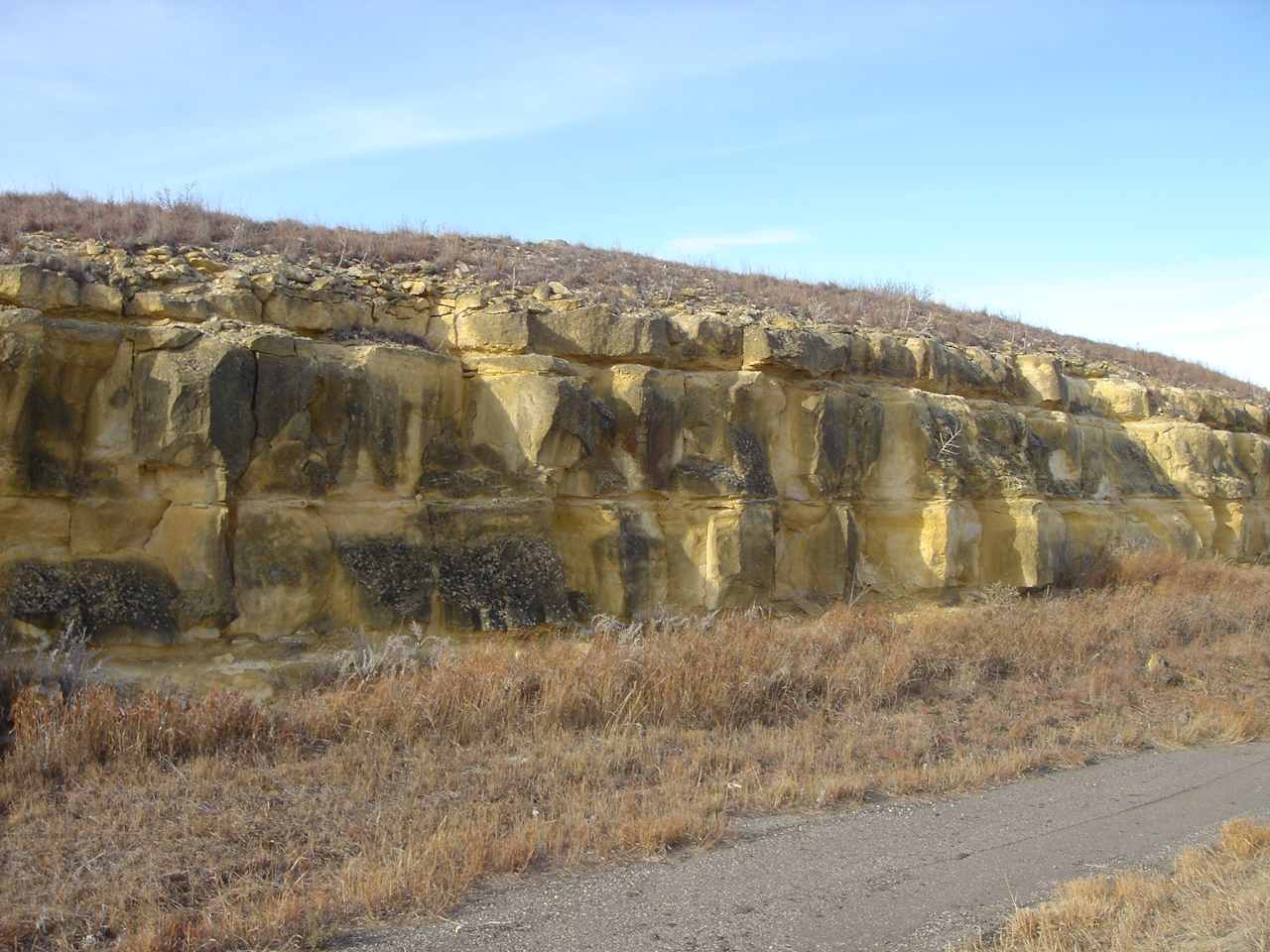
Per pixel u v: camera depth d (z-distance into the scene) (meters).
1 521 9.31
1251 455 22.92
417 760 8.79
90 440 9.84
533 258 16.41
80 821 7.22
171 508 10.00
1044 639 13.89
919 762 10.03
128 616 9.50
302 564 10.31
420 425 11.52
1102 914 6.43
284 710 9.25
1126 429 21.06
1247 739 11.52
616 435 12.85
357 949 5.95
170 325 10.20
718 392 13.48
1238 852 7.56
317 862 6.96
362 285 12.66
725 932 6.34
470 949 6.01
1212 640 15.47
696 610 12.95
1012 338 22.02
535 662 10.49
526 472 11.90
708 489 13.05
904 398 15.53
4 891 6.26
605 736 9.75
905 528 15.36
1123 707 12.34
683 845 7.70
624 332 12.90
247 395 10.11
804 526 14.46
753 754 9.73
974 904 6.87
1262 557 22.47
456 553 11.32
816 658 11.97
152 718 8.41
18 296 9.86
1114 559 17.89
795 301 18.36
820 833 8.12
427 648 10.70
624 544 12.45
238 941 5.90
